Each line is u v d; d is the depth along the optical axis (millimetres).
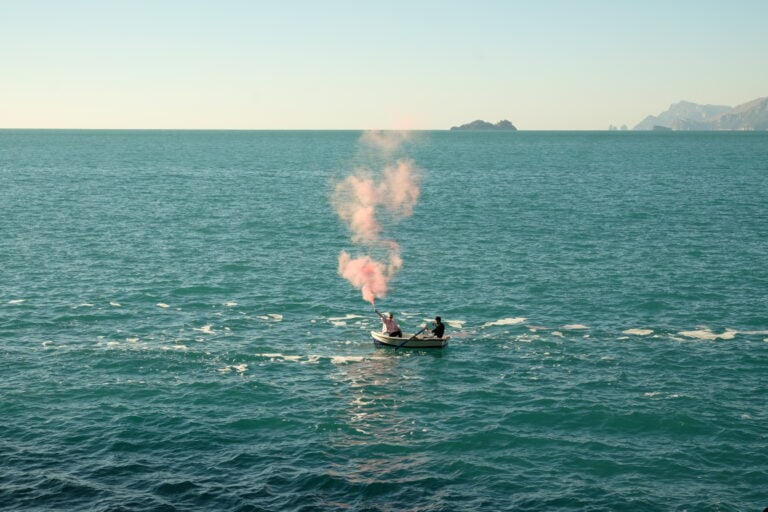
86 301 48469
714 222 84812
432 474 27203
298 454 28594
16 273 55656
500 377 36438
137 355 38531
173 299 49594
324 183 135125
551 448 29141
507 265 61531
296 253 66000
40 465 27344
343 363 38281
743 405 32906
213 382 35312
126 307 47375
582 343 41500
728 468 27547
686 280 55875
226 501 25266
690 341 41750
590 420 31484
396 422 31422
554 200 107812
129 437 29656
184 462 27828
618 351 40156
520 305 49250
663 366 37812
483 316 46844
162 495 25547
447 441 29672
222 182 134500
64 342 40312
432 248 69250
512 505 25234
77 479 26438
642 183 135500
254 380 35656
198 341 41062
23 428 30172
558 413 32156
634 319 46031
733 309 48031
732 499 25500
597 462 28031
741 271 58906
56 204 96062
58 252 63844
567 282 55438
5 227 76188
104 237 71750
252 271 58312
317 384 35406
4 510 24328
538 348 40688
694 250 67625
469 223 85125
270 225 81688
